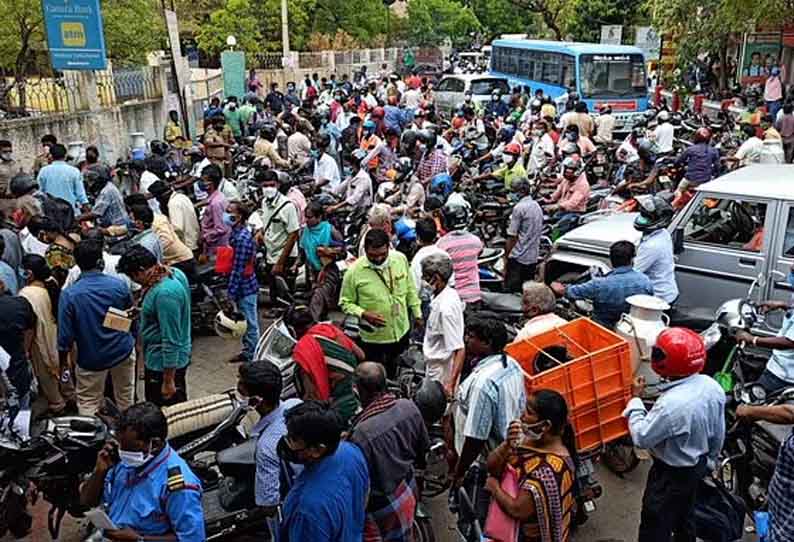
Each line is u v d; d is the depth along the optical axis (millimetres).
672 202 10680
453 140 15812
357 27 43031
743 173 7773
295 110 20156
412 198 9898
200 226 8891
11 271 6668
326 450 3342
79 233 7656
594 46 22672
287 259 8539
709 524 4426
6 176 9805
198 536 3521
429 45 50156
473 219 10703
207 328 9062
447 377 5512
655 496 4316
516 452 3732
